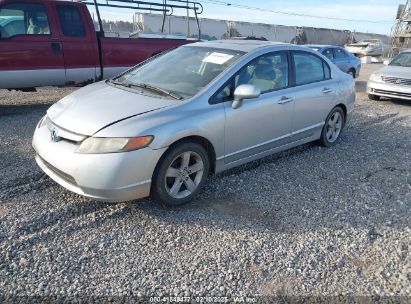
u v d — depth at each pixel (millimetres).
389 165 5293
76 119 3541
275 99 4562
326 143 5859
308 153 5629
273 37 33031
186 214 3674
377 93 10219
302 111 5047
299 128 5129
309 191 4316
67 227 3354
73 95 4262
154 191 3604
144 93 4051
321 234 3453
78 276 2779
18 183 4113
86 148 3303
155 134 3406
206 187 4266
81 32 7547
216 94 3977
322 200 4113
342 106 5949
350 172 4957
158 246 3166
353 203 4078
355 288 2795
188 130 3621
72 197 3869
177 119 3590
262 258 3070
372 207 4008
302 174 4809
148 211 3684
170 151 3557
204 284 2756
